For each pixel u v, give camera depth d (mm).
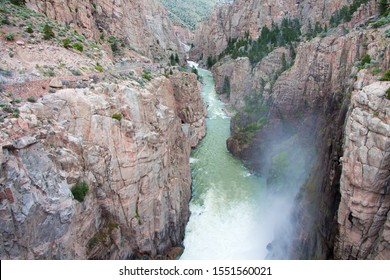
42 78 28984
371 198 22516
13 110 24141
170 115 43688
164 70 63656
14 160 22000
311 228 30875
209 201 47625
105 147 30359
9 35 32250
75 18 50062
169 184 38562
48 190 23781
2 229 20938
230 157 61344
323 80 53188
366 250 23391
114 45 57094
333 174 28312
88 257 28297
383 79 25000
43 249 23328
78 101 28984
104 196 30734
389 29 37375
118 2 66562
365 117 22891
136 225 32906
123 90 32875
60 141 26688
